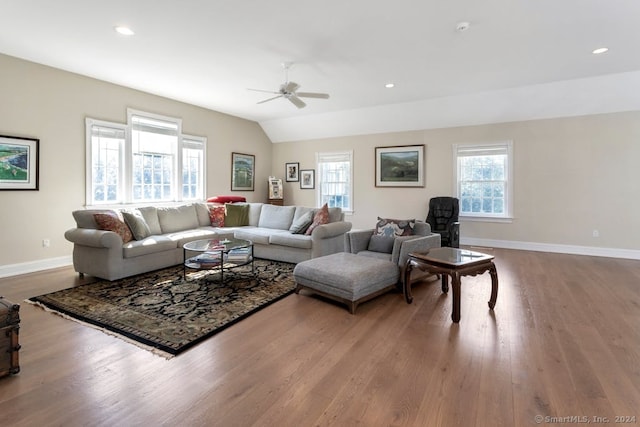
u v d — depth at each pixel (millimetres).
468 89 5152
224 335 2434
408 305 3076
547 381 1857
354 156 7223
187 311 2855
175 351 2180
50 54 3883
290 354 2162
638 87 4621
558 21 3035
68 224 4535
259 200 7859
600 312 2875
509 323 2656
